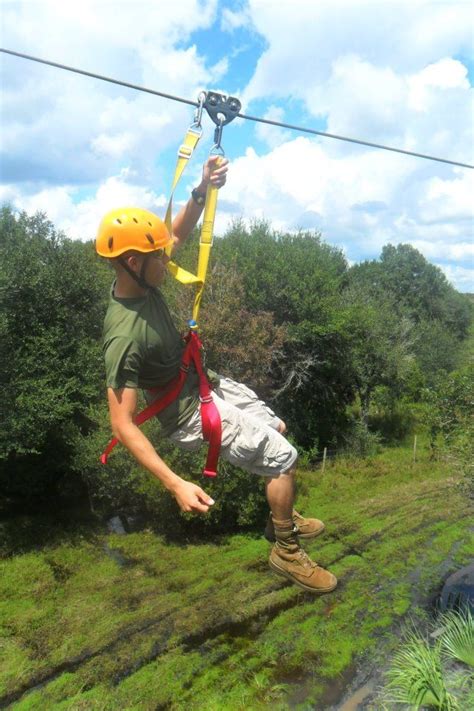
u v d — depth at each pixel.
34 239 15.49
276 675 8.09
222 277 15.98
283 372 20.19
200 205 2.64
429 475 18.52
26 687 8.06
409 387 27.86
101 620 9.75
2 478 15.55
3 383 13.12
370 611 9.77
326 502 15.89
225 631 9.27
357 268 48.84
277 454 2.28
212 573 11.37
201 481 12.76
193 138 2.39
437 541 12.82
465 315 47.84
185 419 2.24
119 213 2.14
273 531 2.66
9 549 12.88
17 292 14.09
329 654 8.53
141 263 2.11
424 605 9.94
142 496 13.77
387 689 7.46
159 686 7.94
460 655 7.18
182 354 2.28
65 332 14.81
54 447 15.41
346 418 23.55
